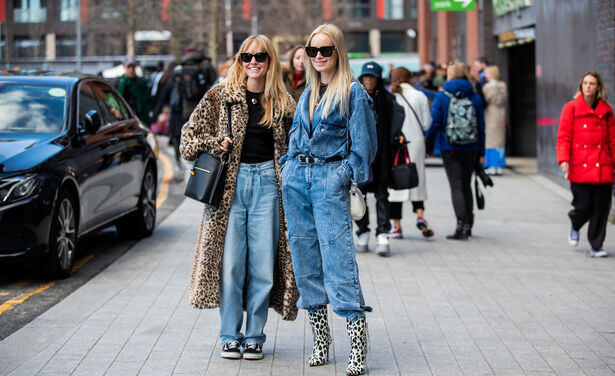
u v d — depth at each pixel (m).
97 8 51.38
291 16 57.75
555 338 6.01
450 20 28.81
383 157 8.97
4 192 7.44
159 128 23.91
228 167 5.36
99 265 8.71
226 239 5.39
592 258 9.02
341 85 5.04
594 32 12.93
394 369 5.30
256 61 5.35
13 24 58.06
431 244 9.87
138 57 47.59
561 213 12.39
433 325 6.36
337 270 5.09
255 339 5.51
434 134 10.08
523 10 19.09
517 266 8.59
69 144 8.30
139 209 9.98
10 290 7.64
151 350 5.66
